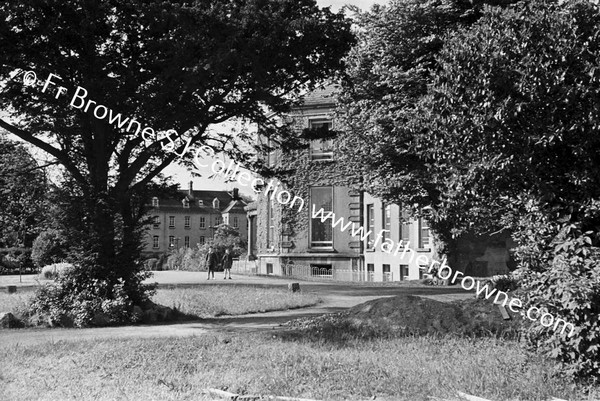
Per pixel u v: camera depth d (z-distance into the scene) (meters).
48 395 8.42
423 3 24.05
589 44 8.60
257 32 15.42
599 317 8.02
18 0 14.62
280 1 15.87
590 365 8.14
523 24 8.69
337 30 16.89
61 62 16.12
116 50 16.94
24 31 15.60
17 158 19.31
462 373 8.84
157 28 15.62
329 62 17.52
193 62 15.20
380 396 8.05
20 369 10.41
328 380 8.79
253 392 8.34
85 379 9.42
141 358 10.82
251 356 10.77
